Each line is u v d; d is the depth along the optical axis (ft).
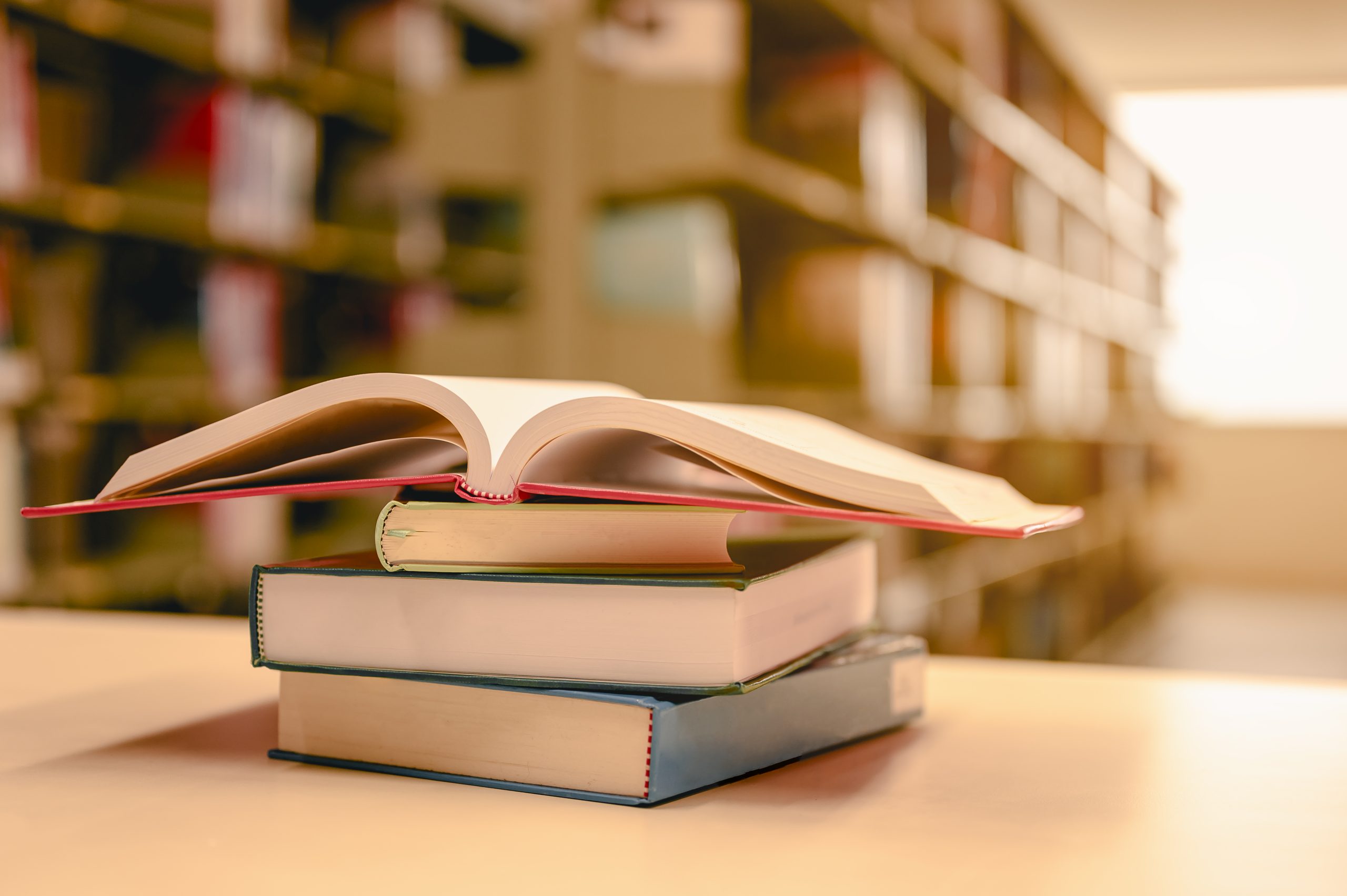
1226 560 17.51
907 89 8.77
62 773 1.44
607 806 1.31
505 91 7.29
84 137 7.30
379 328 8.56
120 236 7.38
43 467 7.28
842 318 8.05
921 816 1.28
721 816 1.27
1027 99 11.57
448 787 1.39
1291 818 1.28
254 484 1.57
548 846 1.16
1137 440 15.55
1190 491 17.49
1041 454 11.80
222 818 1.25
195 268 7.68
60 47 7.12
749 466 1.27
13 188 6.61
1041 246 11.83
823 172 8.01
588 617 1.36
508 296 8.73
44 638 2.49
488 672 1.40
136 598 7.61
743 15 7.52
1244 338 17.12
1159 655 11.78
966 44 9.75
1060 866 1.12
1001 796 1.37
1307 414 17.04
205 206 7.41
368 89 8.22
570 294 7.14
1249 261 16.93
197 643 2.44
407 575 1.43
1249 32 14.07
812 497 1.29
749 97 7.74
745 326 8.17
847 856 1.14
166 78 7.47
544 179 7.18
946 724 1.77
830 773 1.48
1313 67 15.48
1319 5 13.08
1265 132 16.53
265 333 8.02
